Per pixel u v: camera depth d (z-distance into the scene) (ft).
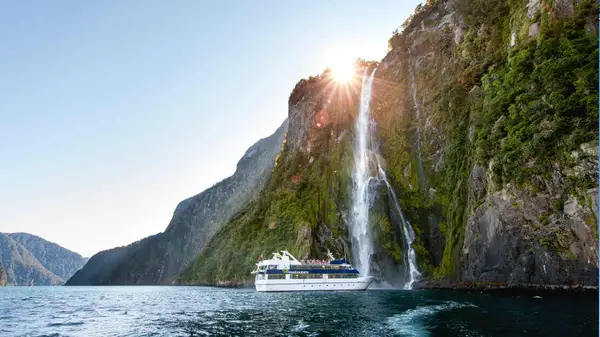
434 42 315.99
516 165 168.55
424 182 276.82
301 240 329.93
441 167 265.13
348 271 237.66
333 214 333.42
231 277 411.75
